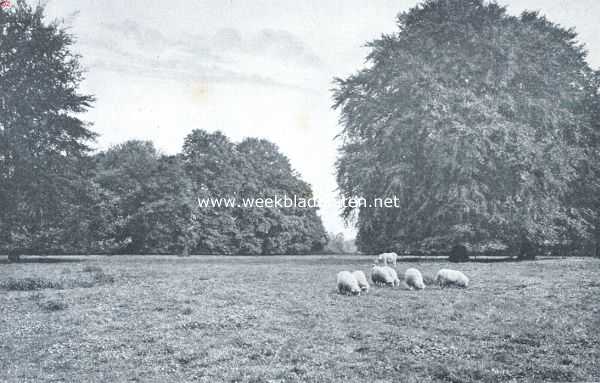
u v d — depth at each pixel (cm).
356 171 4006
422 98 3728
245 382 1007
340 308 1738
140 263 4491
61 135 4481
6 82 4178
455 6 3969
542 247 4656
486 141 3550
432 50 3903
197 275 3045
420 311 1644
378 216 3925
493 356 1155
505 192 3703
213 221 7912
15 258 4719
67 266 3847
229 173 8238
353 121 4228
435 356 1161
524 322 1468
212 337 1370
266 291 2197
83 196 4712
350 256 6956
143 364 1150
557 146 3753
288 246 8994
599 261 3659
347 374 1045
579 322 1459
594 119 4278
